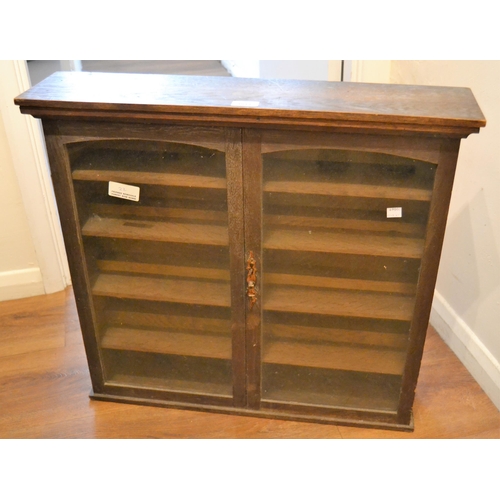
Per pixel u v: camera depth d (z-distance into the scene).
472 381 2.15
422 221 1.67
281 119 1.45
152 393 2.04
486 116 1.91
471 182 2.06
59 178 1.67
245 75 4.16
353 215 1.75
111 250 1.93
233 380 1.96
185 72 5.03
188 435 1.95
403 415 1.94
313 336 1.97
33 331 2.42
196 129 1.53
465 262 2.16
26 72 2.21
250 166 1.56
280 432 1.96
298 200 1.75
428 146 1.47
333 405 1.97
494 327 2.02
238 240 1.68
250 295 1.75
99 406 2.06
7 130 2.23
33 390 2.13
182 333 2.03
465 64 1.96
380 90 1.61
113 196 1.79
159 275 1.93
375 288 1.81
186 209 1.79
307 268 1.88
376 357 1.92
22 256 2.54
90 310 1.91
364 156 1.61
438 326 2.39
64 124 1.58
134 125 1.55
